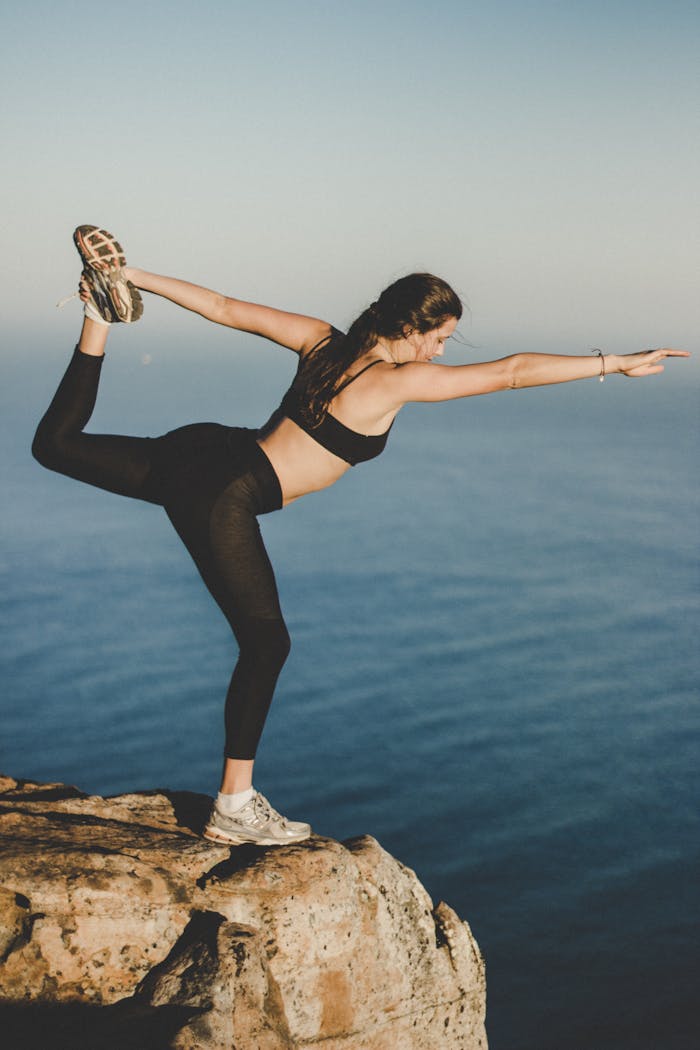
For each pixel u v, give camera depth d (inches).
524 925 1226.6
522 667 2506.2
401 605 3216.0
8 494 5772.6
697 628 3053.6
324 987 140.3
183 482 130.9
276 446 129.6
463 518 5305.1
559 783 1723.7
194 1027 115.8
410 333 125.7
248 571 131.6
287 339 135.8
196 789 1686.8
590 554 4347.9
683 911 1268.5
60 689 2217.0
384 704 2139.5
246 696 138.1
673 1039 981.8
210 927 132.3
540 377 121.0
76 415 131.9
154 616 2984.7
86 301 131.3
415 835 1502.2
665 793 1691.7
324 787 1678.2
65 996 125.3
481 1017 163.6
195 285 136.5
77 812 154.2
